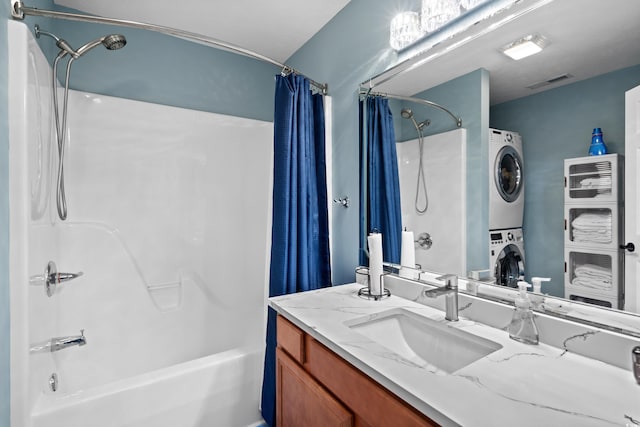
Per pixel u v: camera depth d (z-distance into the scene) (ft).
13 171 3.61
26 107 3.69
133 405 4.14
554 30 3.01
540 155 3.16
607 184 2.69
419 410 2.11
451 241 4.09
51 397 3.89
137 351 6.45
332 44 6.55
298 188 5.45
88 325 6.04
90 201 6.36
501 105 3.48
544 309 3.10
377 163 5.23
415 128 4.54
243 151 7.88
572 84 2.90
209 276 7.41
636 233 2.52
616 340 2.52
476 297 3.64
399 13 4.88
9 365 3.53
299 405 3.58
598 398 2.08
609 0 2.67
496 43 3.49
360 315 3.74
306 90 5.66
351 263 5.97
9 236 3.57
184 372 4.50
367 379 2.66
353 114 5.83
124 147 6.67
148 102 7.03
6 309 3.49
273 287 5.29
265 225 7.36
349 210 5.97
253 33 7.20
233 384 4.90
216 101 7.93
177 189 7.21
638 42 2.51
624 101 2.58
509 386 2.23
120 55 6.82
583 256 2.86
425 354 3.60
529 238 3.27
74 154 6.20
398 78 4.77
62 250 5.91
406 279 4.59
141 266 6.86
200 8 6.29
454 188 4.02
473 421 1.84
